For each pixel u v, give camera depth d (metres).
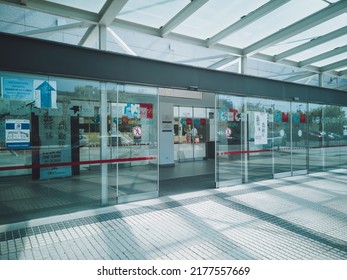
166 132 11.79
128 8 5.95
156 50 9.94
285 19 6.54
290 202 6.10
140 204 5.95
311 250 3.77
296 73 10.66
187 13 5.97
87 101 5.79
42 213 5.19
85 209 5.61
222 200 6.27
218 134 7.67
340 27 6.96
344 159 11.26
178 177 9.10
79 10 5.93
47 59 4.94
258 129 8.55
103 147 6.03
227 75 7.52
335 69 10.57
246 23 6.45
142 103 6.44
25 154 5.38
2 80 4.89
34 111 5.29
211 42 7.64
